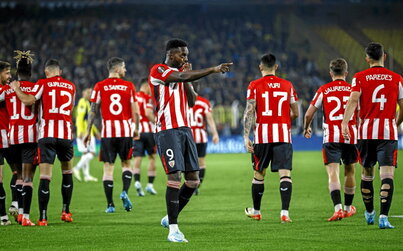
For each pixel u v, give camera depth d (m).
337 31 159.50
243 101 119.62
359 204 36.59
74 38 143.00
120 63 36.22
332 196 29.73
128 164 36.62
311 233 25.97
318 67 149.38
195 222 30.38
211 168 72.25
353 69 147.62
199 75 23.06
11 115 29.53
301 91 125.69
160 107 24.75
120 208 37.25
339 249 22.11
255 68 138.38
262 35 155.00
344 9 163.12
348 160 30.47
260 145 29.41
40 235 26.25
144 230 27.72
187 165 25.19
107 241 24.58
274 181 54.47
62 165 30.48
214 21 156.88
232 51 145.12
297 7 161.88
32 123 29.58
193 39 148.25
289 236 25.28
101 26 148.88
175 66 25.20
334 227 27.58
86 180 57.38
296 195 43.03
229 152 105.69
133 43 144.00
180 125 24.72
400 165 70.94
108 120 35.72
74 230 27.73
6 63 30.09
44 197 29.31
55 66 29.81
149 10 158.75
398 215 31.20
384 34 159.12
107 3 153.50
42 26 146.75
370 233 25.56
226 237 25.30
